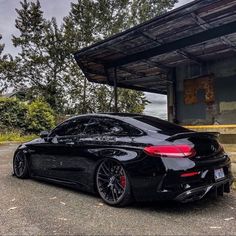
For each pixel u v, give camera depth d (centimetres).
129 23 2520
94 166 436
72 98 2584
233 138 778
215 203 425
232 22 610
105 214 378
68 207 407
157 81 1259
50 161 519
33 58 2533
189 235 308
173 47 721
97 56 832
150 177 371
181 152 367
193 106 992
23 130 1823
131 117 462
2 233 317
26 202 430
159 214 378
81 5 2544
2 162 834
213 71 945
